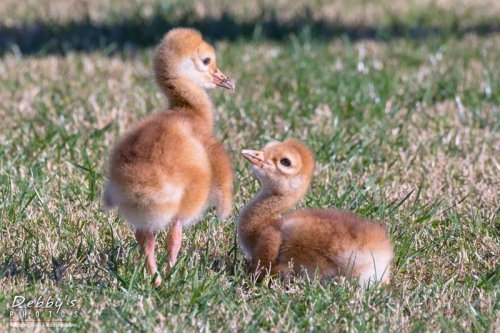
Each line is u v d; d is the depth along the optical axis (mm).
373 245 10086
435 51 21922
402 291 9875
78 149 14617
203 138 10375
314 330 8820
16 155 14336
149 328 8664
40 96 17953
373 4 28688
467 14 26859
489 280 10234
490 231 11859
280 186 10508
